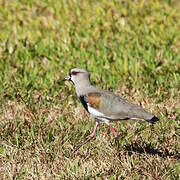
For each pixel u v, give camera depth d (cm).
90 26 1900
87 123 1290
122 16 2012
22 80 1512
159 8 2077
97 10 1986
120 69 1576
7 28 1922
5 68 1588
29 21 1973
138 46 1723
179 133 1248
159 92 1441
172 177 1074
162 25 1886
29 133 1232
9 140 1222
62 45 1734
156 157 1155
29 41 1800
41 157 1154
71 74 1181
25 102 1393
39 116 1319
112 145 1205
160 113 1339
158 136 1245
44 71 1582
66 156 1164
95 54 1664
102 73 1553
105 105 1117
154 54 1677
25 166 1117
